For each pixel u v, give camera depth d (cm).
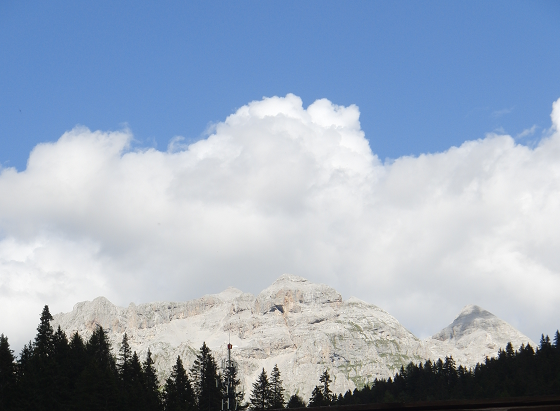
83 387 15562
